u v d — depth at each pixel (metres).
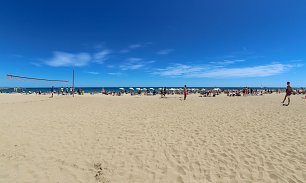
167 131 7.05
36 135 6.38
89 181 3.81
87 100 19.48
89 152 5.12
